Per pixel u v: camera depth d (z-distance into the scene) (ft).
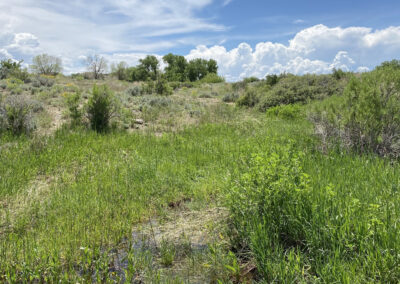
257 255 9.73
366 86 22.63
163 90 69.82
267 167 12.66
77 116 36.17
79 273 10.14
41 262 10.31
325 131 24.14
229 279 9.64
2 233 12.80
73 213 14.34
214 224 12.91
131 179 19.15
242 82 93.50
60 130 32.22
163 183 18.45
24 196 16.62
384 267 8.08
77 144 27.63
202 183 18.30
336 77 59.82
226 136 31.96
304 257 9.77
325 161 18.66
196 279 9.75
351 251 9.18
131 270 9.80
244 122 37.01
